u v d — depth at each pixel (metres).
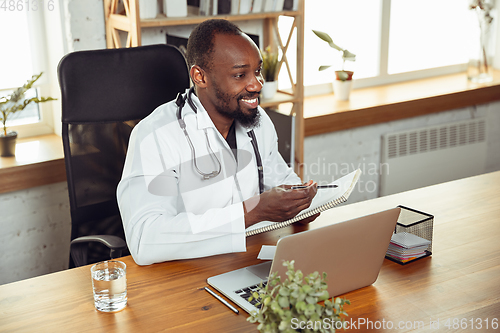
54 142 2.43
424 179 3.19
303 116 2.49
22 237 2.29
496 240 1.34
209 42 1.32
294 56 2.40
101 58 1.63
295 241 0.94
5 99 2.30
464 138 3.25
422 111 3.01
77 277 1.18
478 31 3.23
